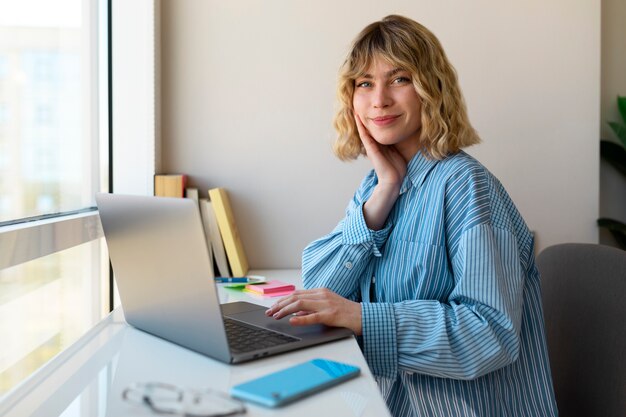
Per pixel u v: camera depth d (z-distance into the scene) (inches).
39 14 55.5
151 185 79.0
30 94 53.3
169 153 84.6
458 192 47.6
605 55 95.7
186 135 84.6
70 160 65.1
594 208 86.9
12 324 49.0
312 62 84.7
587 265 49.6
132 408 29.4
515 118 86.1
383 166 52.7
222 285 69.5
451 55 85.4
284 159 85.3
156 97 80.2
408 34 51.3
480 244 44.4
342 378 32.9
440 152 50.2
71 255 62.4
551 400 47.6
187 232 34.2
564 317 51.1
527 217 87.0
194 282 35.4
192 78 84.2
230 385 32.6
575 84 86.0
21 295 50.6
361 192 57.3
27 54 52.5
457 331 42.1
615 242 95.9
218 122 84.7
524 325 48.6
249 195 85.4
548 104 86.1
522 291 45.7
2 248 40.9
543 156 86.6
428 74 51.2
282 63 84.6
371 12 84.4
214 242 77.6
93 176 74.0
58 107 61.1
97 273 70.7
